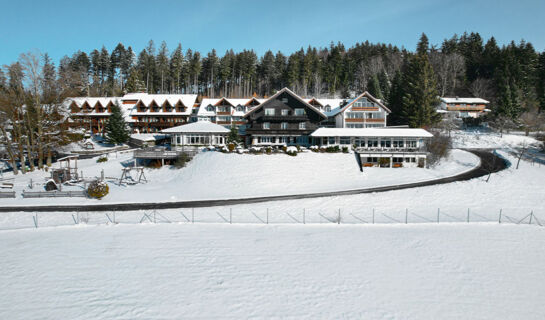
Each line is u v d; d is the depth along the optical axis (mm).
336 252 23062
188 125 63000
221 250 22984
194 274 19312
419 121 69000
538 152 58938
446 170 48312
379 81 106562
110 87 123188
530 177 43031
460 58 111688
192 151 53812
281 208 33969
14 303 15961
